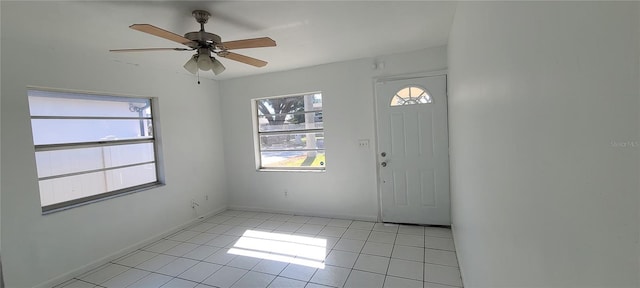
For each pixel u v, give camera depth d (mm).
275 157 4648
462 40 1990
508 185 976
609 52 426
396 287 2387
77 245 2842
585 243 506
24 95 2512
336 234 3562
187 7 2037
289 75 4266
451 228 3529
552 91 613
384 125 3768
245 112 4641
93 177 3127
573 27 521
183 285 2561
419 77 3553
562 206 587
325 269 2732
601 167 453
